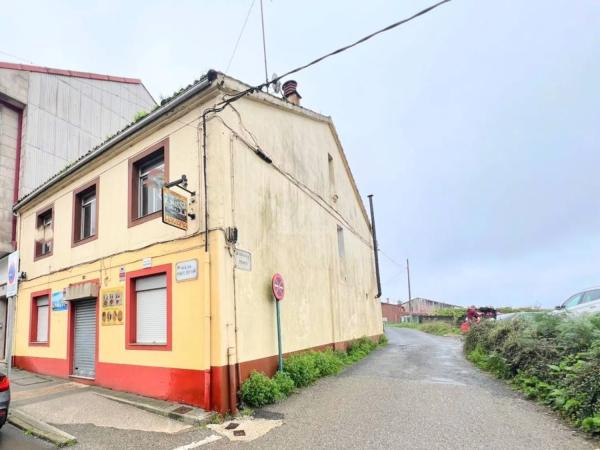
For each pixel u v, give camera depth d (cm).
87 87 1802
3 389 617
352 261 1733
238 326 766
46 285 1245
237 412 703
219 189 780
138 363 857
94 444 584
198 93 827
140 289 905
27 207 1410
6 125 1498
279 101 1100
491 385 850
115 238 984
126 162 995
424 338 2439
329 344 1237
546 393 693
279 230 1011
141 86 2108
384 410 683
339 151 1731
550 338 851
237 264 795
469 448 500
